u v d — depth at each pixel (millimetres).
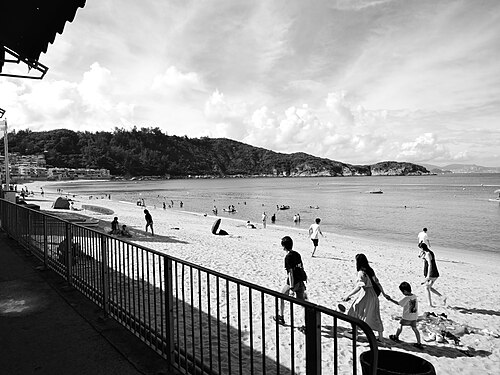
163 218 37812
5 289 6242
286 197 93062
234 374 5297
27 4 5125
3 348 4168
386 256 21141
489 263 21828
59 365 3797
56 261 7188
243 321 7531
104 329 4641
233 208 59281
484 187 139375
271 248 19422
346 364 6113
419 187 143750
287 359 5973
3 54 7293
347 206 67125
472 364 6621
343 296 10312
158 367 3766
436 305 10445
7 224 11344
